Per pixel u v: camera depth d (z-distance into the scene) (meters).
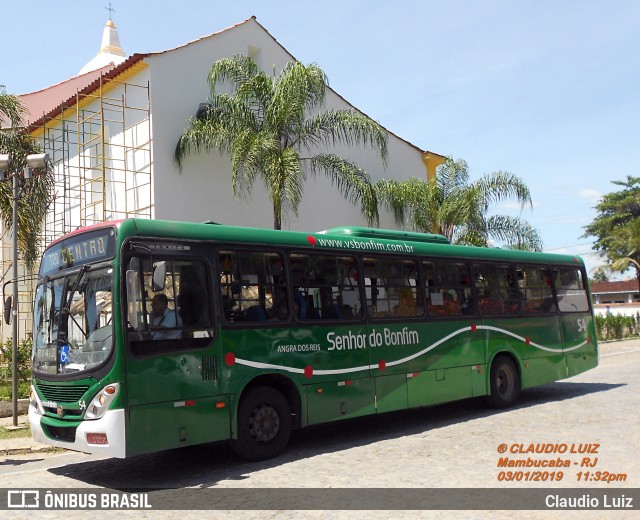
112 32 33.22
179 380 8.27
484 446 9.62
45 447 10.79
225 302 9.00
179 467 9.07
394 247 11.63
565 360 15.06
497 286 13.66
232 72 18.72
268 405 9.31
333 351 10.16
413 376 11.38
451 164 23.75
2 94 17.66
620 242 46.19
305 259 10.13
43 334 8.96
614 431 10.30
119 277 8.02
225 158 20.34
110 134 20.75
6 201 17.20
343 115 19.38
